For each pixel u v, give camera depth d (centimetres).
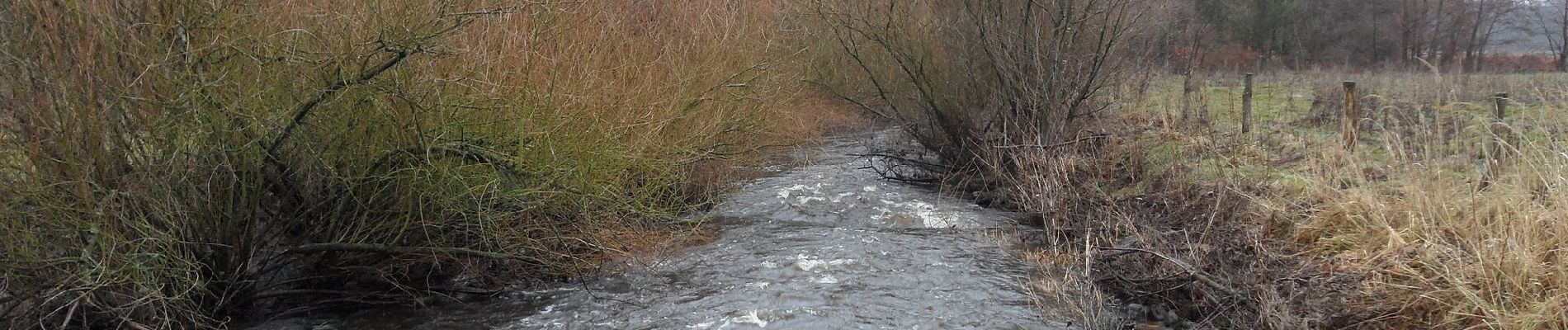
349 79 503
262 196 549
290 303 587
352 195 539
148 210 472
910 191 1070
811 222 897
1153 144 1012
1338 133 1066
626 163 661
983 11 1039
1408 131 812
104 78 441
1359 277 528
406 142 539
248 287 551
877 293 633
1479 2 4156
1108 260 641
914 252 760
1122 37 1081
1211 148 910
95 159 447
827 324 564
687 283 662
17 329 462
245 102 484
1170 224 721
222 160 500
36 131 428
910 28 1138
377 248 548
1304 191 731
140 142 463
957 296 625
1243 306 521
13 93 427
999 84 1037
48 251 455
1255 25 3862
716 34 939
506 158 555
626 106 692
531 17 618
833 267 704
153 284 464
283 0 512
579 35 677
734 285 655
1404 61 4003
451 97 550
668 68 845
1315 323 486
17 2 420
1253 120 1119
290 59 491
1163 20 1425
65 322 443
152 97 455
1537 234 521
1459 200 596
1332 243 632
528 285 648
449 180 551
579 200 612
